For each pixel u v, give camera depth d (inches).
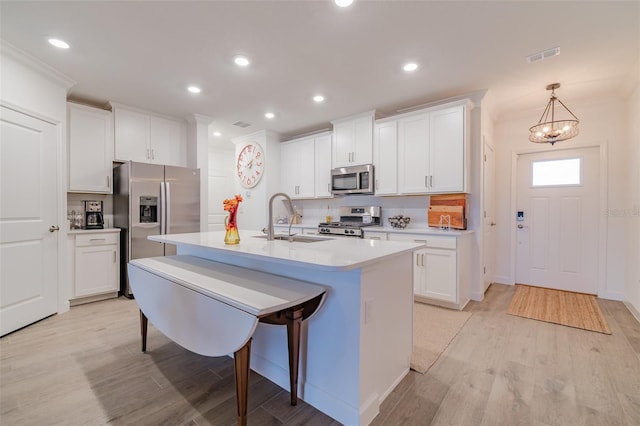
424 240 126.4
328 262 51.2
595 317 110.6
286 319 60.6
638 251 112.1
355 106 146.3
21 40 88.4
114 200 147.1
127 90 126.0
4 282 93.3
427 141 134.7
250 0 71.9
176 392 66.3
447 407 60.9
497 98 134.4
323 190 176.4
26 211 99.7
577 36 86.0
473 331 98.4
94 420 57.1
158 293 72.1
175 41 89.6
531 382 69.4
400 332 70.4
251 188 202.4
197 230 158.6
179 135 165.5
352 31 84.7
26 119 99.1
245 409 52.2
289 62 102.5
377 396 59.5
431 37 87.4
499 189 161.8
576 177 144.3
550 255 151.3
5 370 74.4
